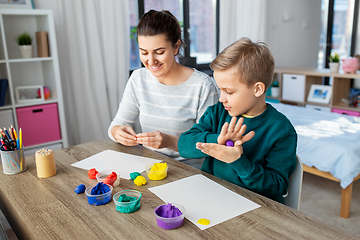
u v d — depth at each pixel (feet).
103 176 3.33
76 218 2.61
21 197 3.01
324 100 11.48
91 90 9.58
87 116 9.70
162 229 2.42
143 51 3.84
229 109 3.07
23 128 8.05
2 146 3.54
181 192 3.01
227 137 2.92
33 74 8.96
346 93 11.82
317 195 7.52
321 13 15.49
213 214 2.61
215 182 3.22
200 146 2.88
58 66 8.38
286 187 3.18
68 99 9.36
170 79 4.37
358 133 7.04
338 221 6.41
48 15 8.04
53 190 3.14
